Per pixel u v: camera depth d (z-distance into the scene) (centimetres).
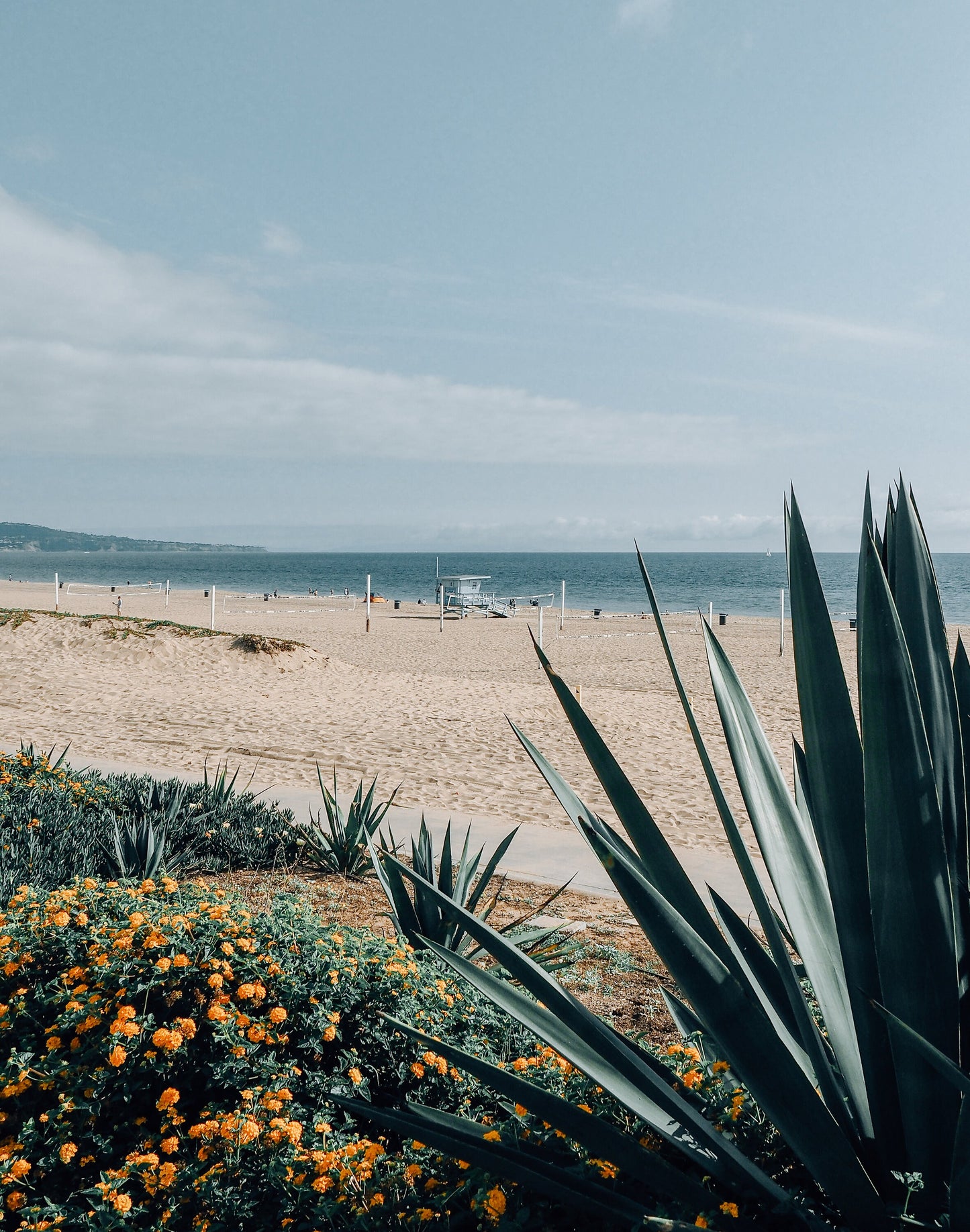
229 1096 261
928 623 195
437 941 423
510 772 969
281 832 641
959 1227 152
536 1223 186
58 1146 243
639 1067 173
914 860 163
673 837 741
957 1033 165
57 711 1324
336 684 1708
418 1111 208
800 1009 185
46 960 305
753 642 2850
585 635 3100
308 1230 205
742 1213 169
